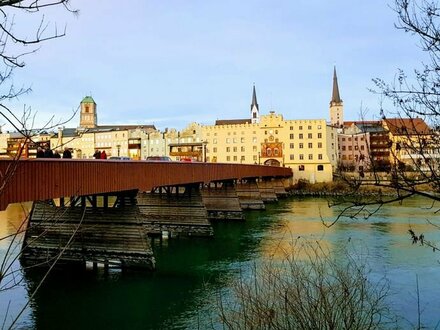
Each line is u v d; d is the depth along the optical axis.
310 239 33.41
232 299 18.08
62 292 20.77
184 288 21.17
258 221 46.72
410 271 22.98
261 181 73.94
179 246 33.06
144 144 109.31
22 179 15.76
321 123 94.94
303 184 90.38
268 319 8.55
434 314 16.42
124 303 19.09
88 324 16.64
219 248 31.70
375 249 28.77
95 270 24.67
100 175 21.08
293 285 11.02
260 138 98.38
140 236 24.16
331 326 8.10
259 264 24.94
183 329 15.83
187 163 32.97
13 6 3.26
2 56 3.50
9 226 37.91
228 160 100.44
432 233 35.34
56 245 25.44
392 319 15.48
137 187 24.81
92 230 25.08
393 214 48.44
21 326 16.41
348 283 11.80
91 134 115.38
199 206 37.34
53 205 25.66
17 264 25.55
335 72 145.75
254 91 133.00
